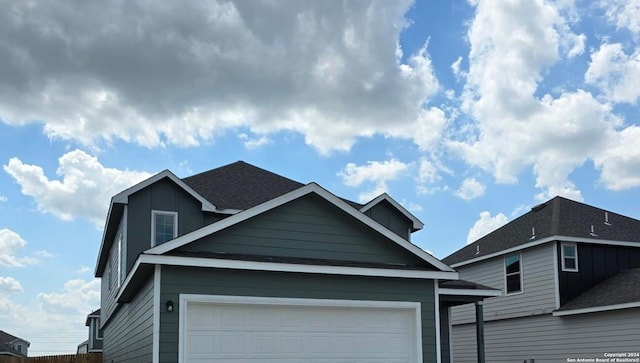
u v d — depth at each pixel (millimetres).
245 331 11672
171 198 17078
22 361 24016
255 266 11633
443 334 18453
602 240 22141
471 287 16781
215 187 19141
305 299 12234
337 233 13336
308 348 12203
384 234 13547
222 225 12078
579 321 20438
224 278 11555
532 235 22922
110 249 20984
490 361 24312
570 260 21797
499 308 24109
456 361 26000
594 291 21109
